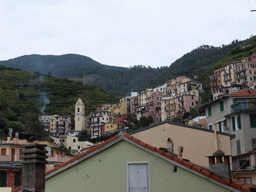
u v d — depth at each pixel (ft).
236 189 43.68
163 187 45.09
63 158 196.44
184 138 83.25
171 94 631.56
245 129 188.55
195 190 44.45
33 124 362.94
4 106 551.18
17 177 129.39
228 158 48.67
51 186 47.98
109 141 47.80
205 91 593.83
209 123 219.61
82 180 47.50
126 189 45.80
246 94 201.87
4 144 180.14
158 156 46.29
